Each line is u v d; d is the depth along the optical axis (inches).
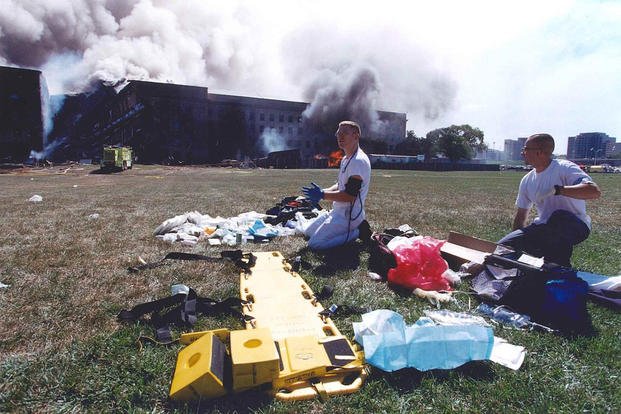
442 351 95.7
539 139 163.9
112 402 82.0
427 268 155.1
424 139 3996.1
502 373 93.4
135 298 135.9
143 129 2751.0
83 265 173.6
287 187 713.6
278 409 79.6
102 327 113.7
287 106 3427.7
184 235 233.0
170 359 96.3
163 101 2802.7
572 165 161.3
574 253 209.0
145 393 84.0
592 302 138.8
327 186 771.4
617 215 383.2
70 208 373.1
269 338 91.2
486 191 680.4
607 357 101.1
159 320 115.5
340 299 136.3
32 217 312.7
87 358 97.0
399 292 147.3
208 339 89.1
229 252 182.4
